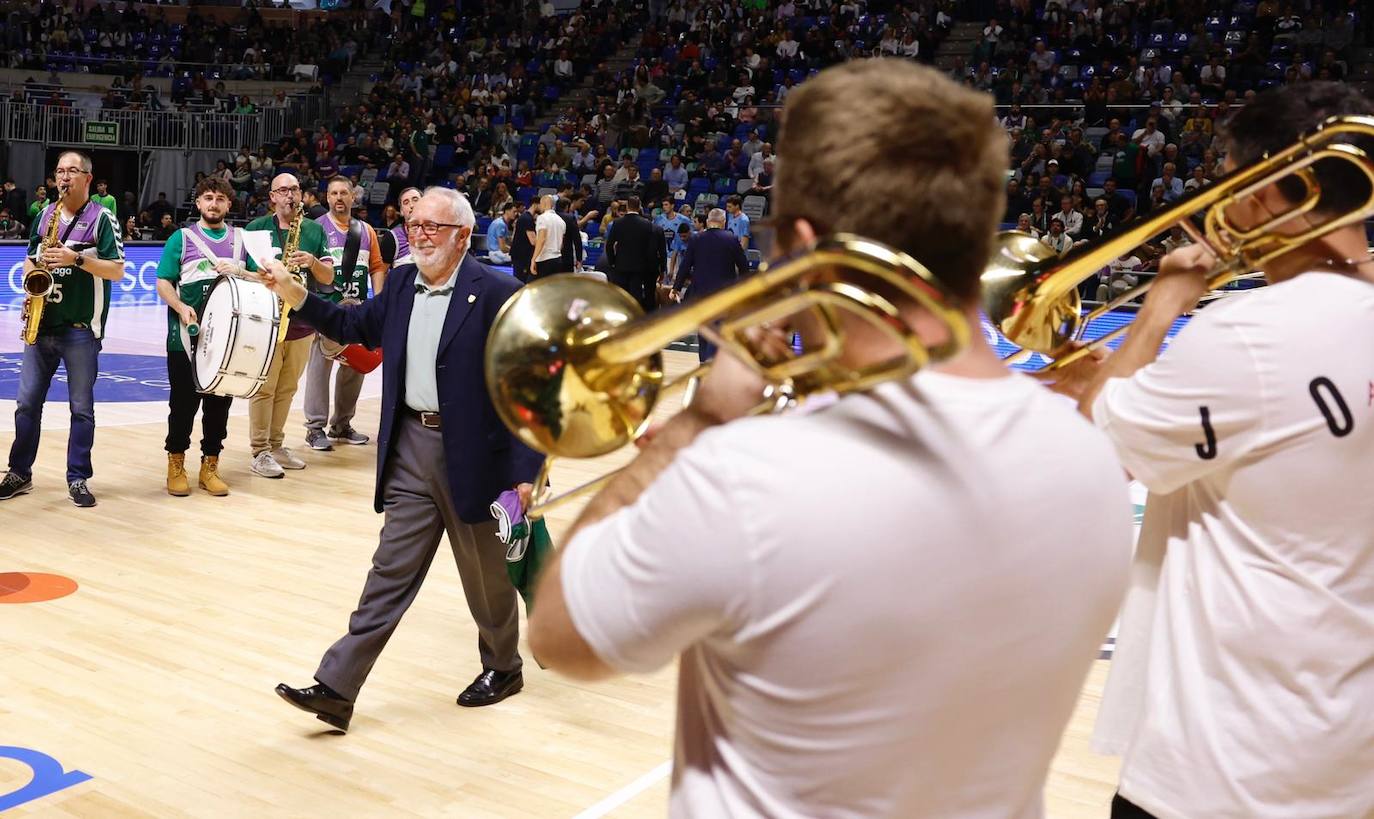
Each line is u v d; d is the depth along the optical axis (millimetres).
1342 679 1632
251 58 23625
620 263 11938
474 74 22516
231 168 20438
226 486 6535
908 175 988
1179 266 1634
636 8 23047
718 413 1116
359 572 5266
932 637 995
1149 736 1751
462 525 3725
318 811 3229
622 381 1255
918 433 1004
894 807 1050
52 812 3154
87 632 4430
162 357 10969
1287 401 1565
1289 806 1662
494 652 3955
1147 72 17078
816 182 1009
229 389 5488
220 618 4637
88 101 22219
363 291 7031
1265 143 1587
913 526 975
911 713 1016
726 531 966
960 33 20078
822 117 1014
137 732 3652
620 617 1019
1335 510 1603
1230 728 1675
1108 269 9906
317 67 23812
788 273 922
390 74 23234
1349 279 1624
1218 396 1580
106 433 7773
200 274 6137
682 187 17766
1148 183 14867
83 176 5859
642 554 1004
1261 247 1578
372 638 3619
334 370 7695
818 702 1002
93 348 6098
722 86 19922
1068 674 1098
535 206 13117
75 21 23344
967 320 1046
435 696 4012
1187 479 1649
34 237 5949
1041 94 17500
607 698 4035
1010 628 1030
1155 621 1781
